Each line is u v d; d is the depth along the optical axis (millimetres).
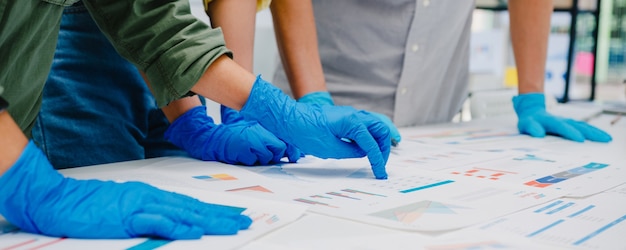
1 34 637
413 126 1493
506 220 602
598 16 2203
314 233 558
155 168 877
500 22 2771
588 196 714
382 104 1482
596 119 1662
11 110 758
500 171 875
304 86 1142
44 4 688
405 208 644
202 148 956
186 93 834
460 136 1286
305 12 1133
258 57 1752
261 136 919
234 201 668
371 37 1419
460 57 1582
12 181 549
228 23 997
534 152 1069
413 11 1354
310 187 755
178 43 806
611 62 2299
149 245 528
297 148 912
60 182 579
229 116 979
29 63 723
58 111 1105
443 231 563
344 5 1399
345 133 818
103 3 820
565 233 559
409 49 1395
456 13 1446
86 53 1132
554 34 2229
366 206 652
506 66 2512
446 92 1595
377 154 808
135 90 1207
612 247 518
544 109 1377
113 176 810
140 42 830
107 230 545
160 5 813
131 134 1193
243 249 517
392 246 521
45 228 555
